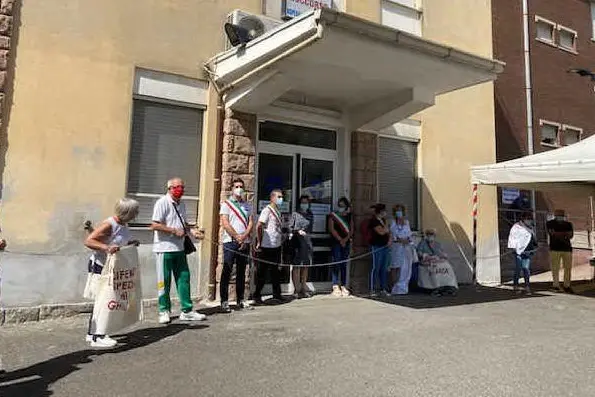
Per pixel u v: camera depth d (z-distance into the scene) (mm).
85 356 4965
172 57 7949
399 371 4555
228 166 8234
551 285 11508
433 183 10797
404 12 10641
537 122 14523
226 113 8367
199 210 8109
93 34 7340
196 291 7926
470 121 11578
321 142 9703
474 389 4094
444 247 10805
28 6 6918
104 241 5465
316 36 6359
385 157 10320
